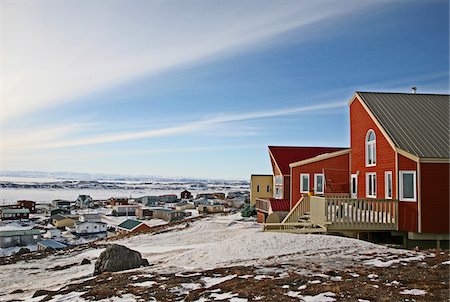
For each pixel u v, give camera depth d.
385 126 19.89
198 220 40.31
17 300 11.44
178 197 180.62
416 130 19.70
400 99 23.19
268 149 36.31
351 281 9.65
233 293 9.11
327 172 25.19
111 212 124.12
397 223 18.05
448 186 17.45
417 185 17.55
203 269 12.90
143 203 152.12
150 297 9.31
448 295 8.25
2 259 25.00
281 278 10.31
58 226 90.88
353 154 24.30
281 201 32.03
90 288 10.81
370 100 22.73
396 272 10.43
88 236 75.88
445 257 12.29
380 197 20.03
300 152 35.31
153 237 28.86
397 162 18.25
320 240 16.33
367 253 13.90
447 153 17.94
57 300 9.84
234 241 17.22
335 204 18.22
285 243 16.09
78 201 155.62
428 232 17.38
